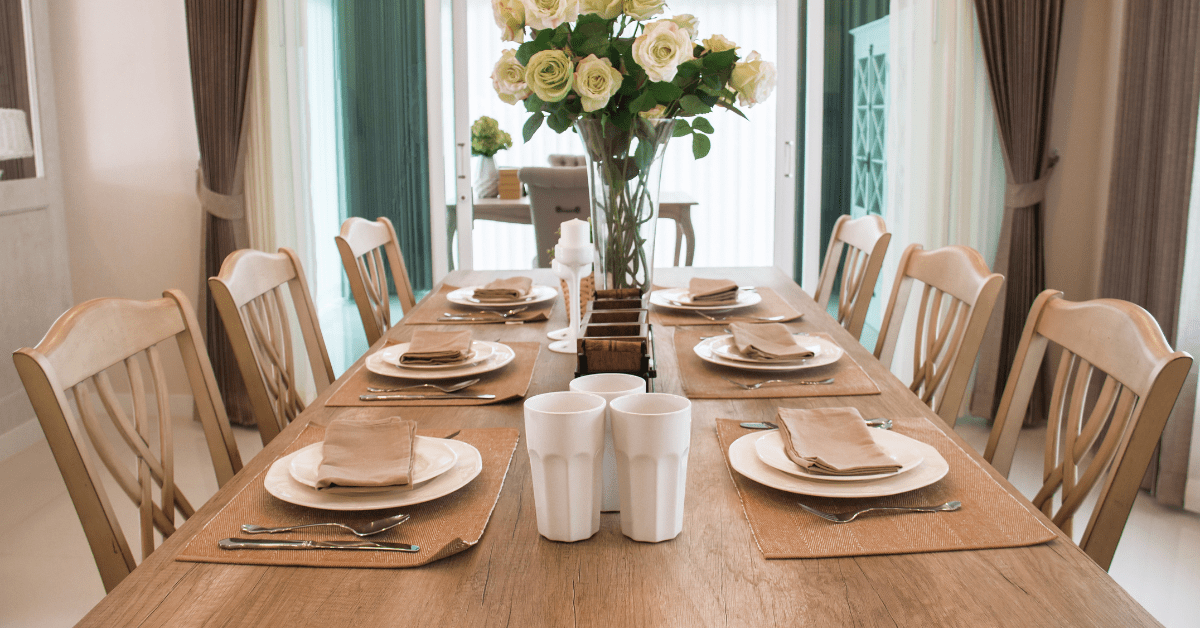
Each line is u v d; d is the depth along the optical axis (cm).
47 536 285
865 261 249
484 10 635
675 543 96
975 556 93
